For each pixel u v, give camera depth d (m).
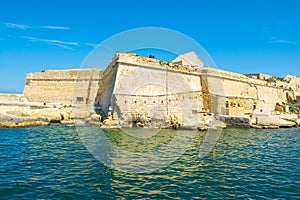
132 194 8.12
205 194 8.23
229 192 8.44
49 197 7.78
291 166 12.04
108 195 8.00
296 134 26.27
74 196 7.89
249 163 12.54
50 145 16.94
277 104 54.00
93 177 9.75
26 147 16.19
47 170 10.70
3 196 7.81
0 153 14.23
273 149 16.91
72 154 13.86
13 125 28.20
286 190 8.70
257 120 33.53
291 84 64.62
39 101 45.09
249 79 47.28
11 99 41.66
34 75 46.56
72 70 44.53
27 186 8.74
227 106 37.03
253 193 8.38
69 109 36.69
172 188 8.70
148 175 10.07
